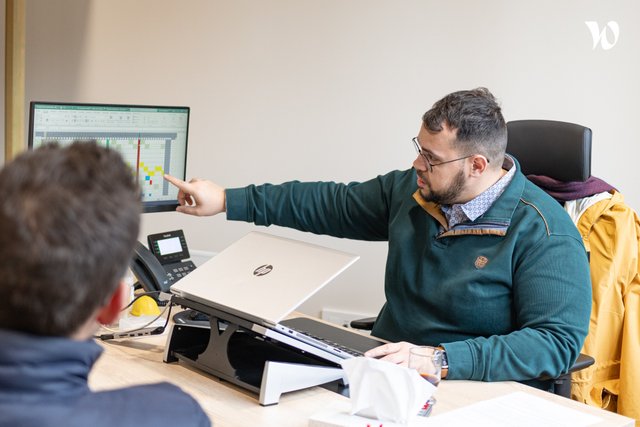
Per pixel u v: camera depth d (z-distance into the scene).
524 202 2.04
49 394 0.72
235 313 1.67
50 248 0.69
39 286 0.70
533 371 1.82
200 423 0.79
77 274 0.71
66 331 0.74
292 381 1.59
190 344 1.82
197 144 3.96
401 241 2.17
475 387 1.76
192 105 3.94
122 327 1.99
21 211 0.70
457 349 1.78
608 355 2.48
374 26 3.61
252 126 3.86
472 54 3.48
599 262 2.48
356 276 3.80
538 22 3.38
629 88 3.28
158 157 2.27
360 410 1.46
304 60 3.73
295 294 1.63
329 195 2.39
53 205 0.70
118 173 0.76
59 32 4.18
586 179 2.49
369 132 3.68
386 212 2.35
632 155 3.31
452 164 1.98
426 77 3.57
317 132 3.76
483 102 1.99
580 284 1.94
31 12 4.21
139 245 2.26
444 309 2.04
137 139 2.21
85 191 0.72
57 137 2.04
